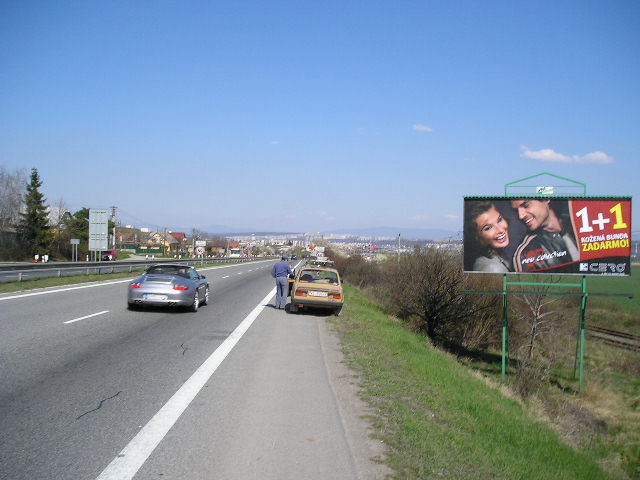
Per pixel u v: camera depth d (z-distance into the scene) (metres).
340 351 10.62
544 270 15.87
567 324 24.09
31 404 6.08
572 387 18.53
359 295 31.42
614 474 9.23
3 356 8.52
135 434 5.23
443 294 22.30
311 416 6.07
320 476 4.39
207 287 18.34
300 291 16.70
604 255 15.72
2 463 4.41
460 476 4.67
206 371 8.14
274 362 9.10
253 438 5.25
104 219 33.94
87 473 4.28
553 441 7.23
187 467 4.47
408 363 10.15
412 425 5.95
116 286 23.61
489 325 24.00
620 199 15.72
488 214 16.11
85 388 6.88
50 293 19.41
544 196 15.91
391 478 4.44
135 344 10.20
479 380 11.82
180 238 148.00
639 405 17.28
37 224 65.94
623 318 40.34
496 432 6.66
